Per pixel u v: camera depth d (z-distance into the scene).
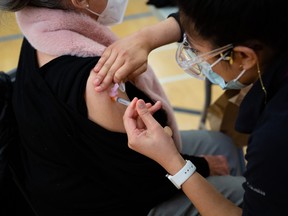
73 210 0.93
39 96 0.82
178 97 2.41
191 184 0.80
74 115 0.78
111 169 0.83
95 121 0.79
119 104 0.80
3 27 0.93
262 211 0.68
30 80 0.83
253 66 0.69
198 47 0.71
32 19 0.83
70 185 0.88
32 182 0.94
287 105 0.63
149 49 0.97
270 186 0.64
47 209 0.96
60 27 0.82
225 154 1.26
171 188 0.93
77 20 0.85
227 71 0.74
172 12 1.14
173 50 2.78
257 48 0.64
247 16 0.59
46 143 0.84
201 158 1.07
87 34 0.88
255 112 0.73
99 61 0.82
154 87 1.00
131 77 0.88
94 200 0.90
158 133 0.78
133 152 0.82
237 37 0.63
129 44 0.92
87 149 0.82
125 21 3.11
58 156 0.85
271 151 0.61
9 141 0.94
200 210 0.82
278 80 0.67
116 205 0.90
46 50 0.82
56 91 0.80
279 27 0.60
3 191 1.00
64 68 0.80
